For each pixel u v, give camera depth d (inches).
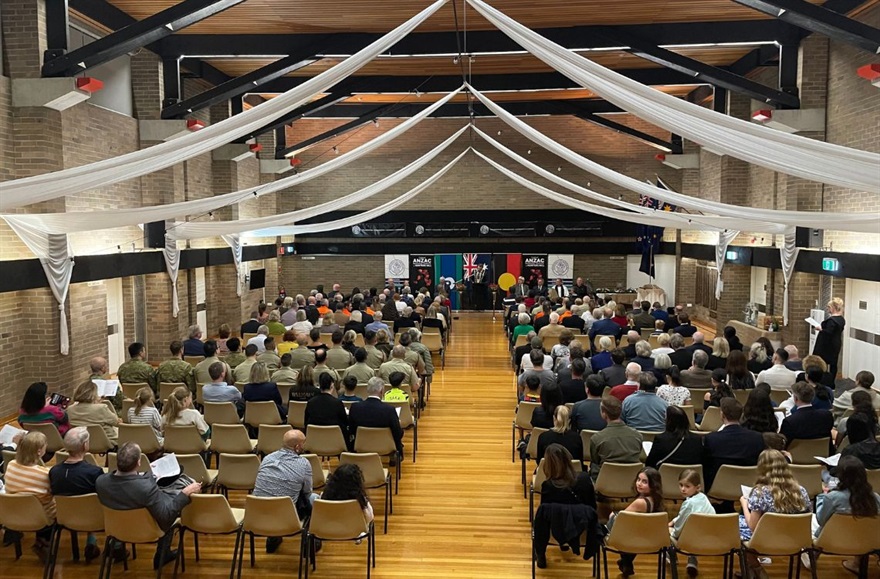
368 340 396.5
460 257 946.7
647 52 489.1
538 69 639.8
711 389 307.1
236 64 628.4
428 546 238.1
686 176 833.5
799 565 207.2
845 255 450.3
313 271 971.9
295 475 211.2
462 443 358.3
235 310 721.0
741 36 488.1
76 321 443.8
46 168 397.1
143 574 216.7
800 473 226.1
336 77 228.4
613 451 235.3
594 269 944.3
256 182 820.6
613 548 193.8
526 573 219.0
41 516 204.4
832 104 496.1
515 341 523.5
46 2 395.5
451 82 663.1
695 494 195.9
